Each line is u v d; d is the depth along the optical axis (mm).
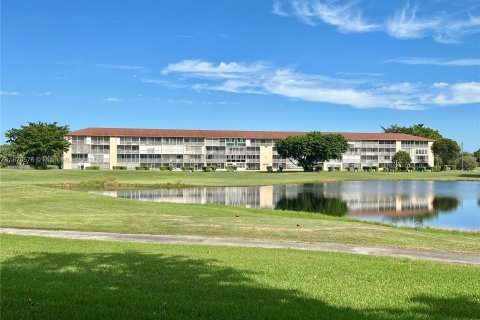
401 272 12219
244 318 7129
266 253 15734
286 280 10633
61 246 16312
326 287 9922
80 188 66688
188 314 7242
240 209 36625
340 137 128125
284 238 19953
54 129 119812
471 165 150625
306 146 124125
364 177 99312
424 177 100688
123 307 7578
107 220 25672
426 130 198750
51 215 28156
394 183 83625
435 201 50406
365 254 16250
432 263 14328
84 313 7125
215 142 138875
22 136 114375
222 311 7434
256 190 66062
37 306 7484
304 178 94000
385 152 151500
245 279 10602
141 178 82875
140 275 10797
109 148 129500
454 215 38781
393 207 44969
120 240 19094
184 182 79062
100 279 10094
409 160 144875
